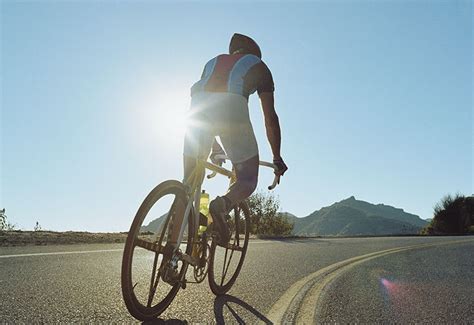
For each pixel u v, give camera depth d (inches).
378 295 150.4
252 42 138.8
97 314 109.8
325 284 167.2
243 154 124.6
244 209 160.2
